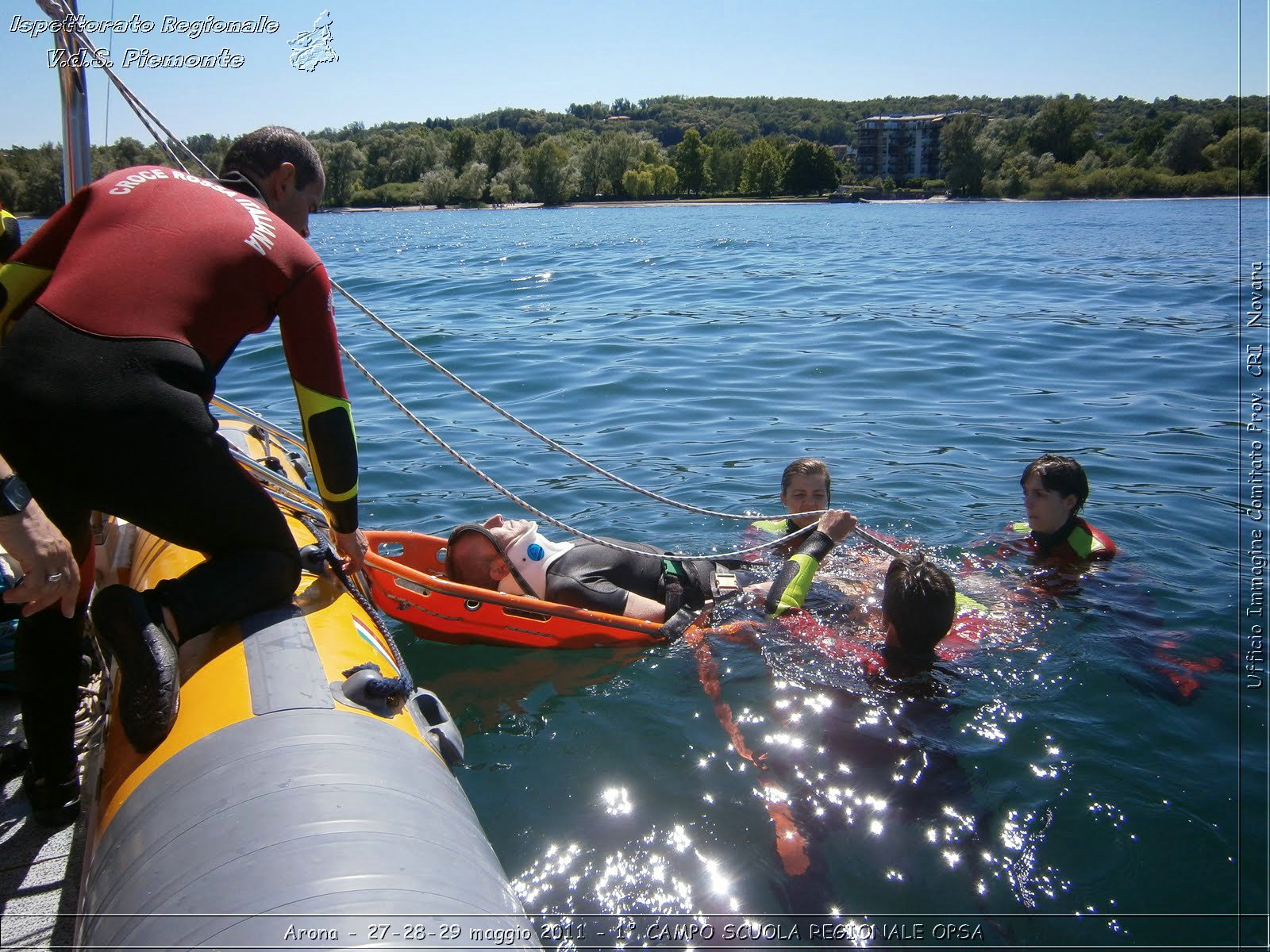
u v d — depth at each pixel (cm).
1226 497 507
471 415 675
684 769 272
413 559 384
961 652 336
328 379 220
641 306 1173
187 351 193
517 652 346
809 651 341
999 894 221
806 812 251
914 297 1223
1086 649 338
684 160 10331
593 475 550
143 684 181
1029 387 755
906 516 481
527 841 239
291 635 206
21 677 203
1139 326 984
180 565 253
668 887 223
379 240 2844
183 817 157
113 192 205
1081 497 420
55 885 198
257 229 209
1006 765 271
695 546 450
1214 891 221
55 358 181
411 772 177
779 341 929
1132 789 259
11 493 163
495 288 1387
